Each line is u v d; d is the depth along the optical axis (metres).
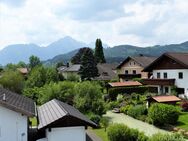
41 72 63.50
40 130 22.05
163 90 53.94
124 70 74.31
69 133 20.38
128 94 54.25
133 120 39.31
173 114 34.00
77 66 97.19
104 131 31.09
